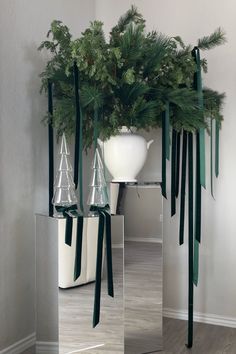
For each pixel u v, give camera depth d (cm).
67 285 205
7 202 224
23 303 238
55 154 262
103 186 213
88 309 209
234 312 276
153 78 217
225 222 277
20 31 232
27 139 239
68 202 213
